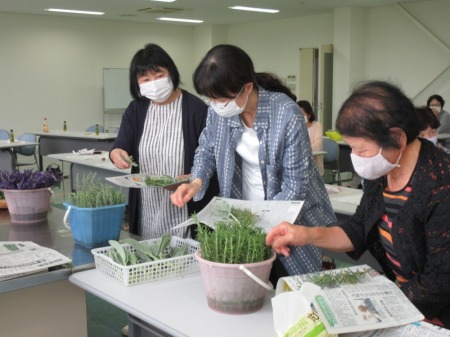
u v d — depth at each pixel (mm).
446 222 1294
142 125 2521
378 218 1487
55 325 2113
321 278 1442
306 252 1890
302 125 1819
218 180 2131
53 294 2090
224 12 10859
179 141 2455
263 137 1864
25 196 2379
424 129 1378
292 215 1716
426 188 1314
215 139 2016
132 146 2553
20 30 10820
